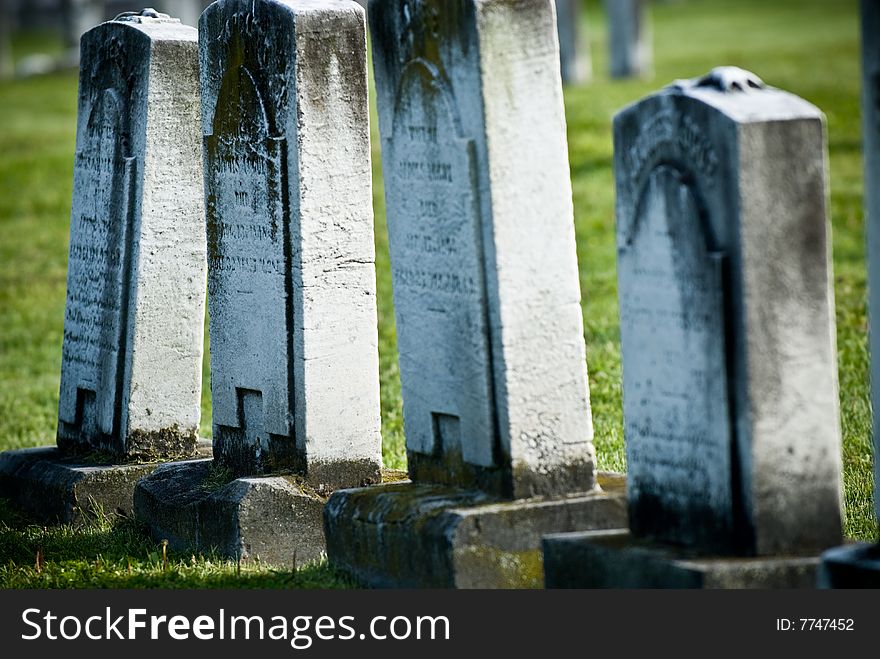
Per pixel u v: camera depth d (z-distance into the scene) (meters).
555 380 9.47
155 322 12.48
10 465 13.38
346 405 10.98
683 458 8.36
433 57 9.60
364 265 10.96
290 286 10.91
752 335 7.89
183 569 10.73
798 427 8.01
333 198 10.81
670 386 8.41
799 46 44.38
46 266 24.45
